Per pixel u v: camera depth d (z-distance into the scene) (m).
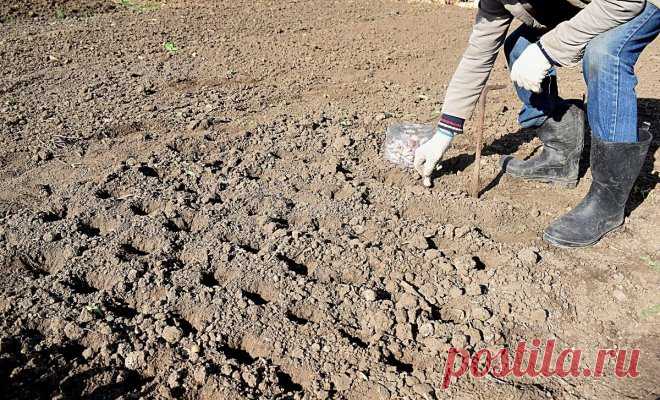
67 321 2.72
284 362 2.60
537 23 3.26
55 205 3.60
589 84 3.14
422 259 3.22
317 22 8.50
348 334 2.74
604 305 2.96
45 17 8.07
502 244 3.34
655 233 3.44
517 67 3.01
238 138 4.58
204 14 8.61
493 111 5.24
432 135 4.04
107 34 7.27
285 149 4.41
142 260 3.14
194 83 5.78
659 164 4.21
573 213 3.39
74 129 4.66
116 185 3.84
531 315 2.88
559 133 3.79
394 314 2.82
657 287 3.05
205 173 4.05
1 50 6.45
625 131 3.11
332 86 5.85
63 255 3.21
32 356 2.58
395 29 8.34
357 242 3.31
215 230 3.42
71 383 2.48
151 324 2.75
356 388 2.48
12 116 4.85
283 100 5.44
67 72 5.91
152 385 2.47
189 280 3.01
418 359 2.64
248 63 6.45
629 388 2.56
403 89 5.84
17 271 3.08
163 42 7.04
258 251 3.31
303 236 3.36
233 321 2.78
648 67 6.55
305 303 2.89
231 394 2.44
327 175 4.02
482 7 3.19
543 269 3.16
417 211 3.71
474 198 3.78
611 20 2.74
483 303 2.94
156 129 4.73
